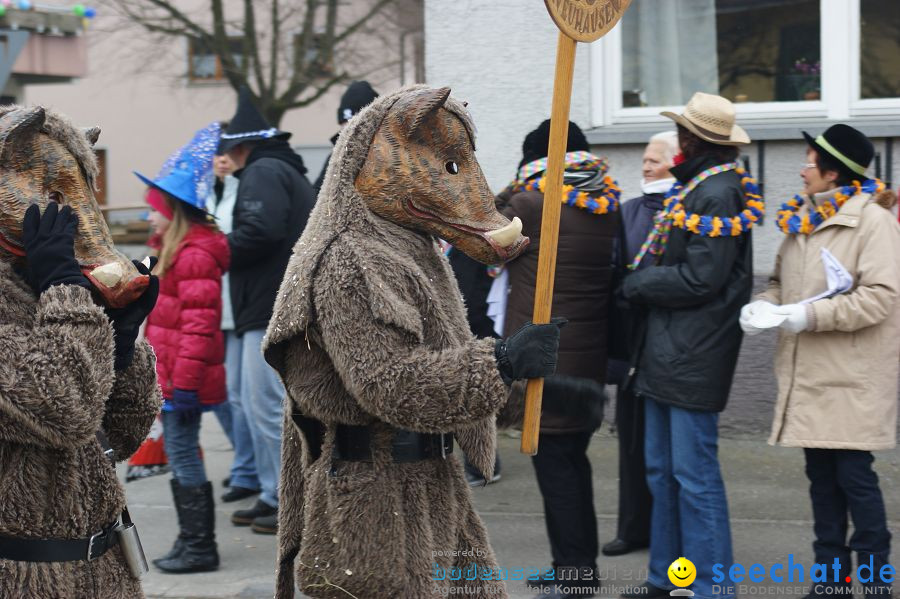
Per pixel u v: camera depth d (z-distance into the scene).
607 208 4.09
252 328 5.00
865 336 3.90
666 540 4.14
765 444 6.35
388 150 2.53
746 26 6.65
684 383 3.89
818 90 6.54
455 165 2.59
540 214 4.05
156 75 22.05
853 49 6.41
